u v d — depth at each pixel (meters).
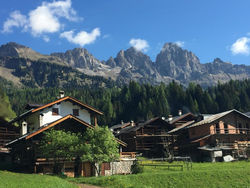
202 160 56.69
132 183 30.00
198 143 58.34
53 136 35.62
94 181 30.34
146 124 73.81
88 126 40.66
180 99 136.50
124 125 91.19
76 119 39.94
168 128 76.62
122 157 43.31
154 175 32.44
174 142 70.00
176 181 31.17
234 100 127.25
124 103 143.50
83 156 34.56
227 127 60.41
